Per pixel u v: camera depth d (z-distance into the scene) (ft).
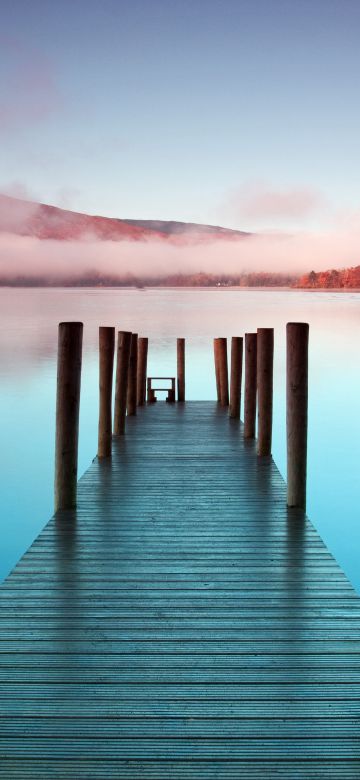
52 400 45.16
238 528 12.89
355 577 19.42
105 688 7.26
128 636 8.48
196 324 96.94
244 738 6.45
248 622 8.90
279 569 10.80
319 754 6.23
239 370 26.86
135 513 13.84
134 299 198.29
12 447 33.96
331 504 26.11
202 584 10.19
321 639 8.43
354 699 7.08
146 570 10.74
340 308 143.13
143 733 6.50
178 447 20.95
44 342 77.92
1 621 8.87
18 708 6.88
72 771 5.99
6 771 5.98
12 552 21.04
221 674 7.57
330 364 64.80
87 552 11.53
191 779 5.92
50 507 25.09
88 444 36.86
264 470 17.71
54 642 8.30
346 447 34.96
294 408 14.02
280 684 7.36
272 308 142.20
